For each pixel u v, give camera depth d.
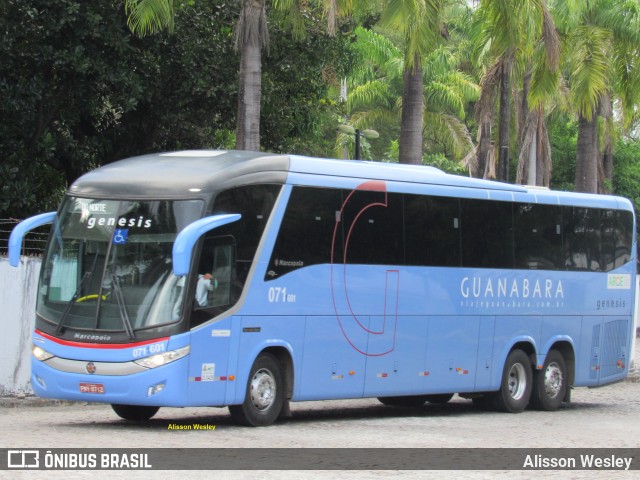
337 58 33.91
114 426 17.09
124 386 15.88
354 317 18.95
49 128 29.30
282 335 17.62
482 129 47.34
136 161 17.66
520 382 22.98
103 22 27.42
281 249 17.62
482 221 21.91
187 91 29.92
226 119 31.55
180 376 15.94
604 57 44.19
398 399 24.03
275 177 17.62
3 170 26.89
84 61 26.72
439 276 20.81
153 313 15.98
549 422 20.69
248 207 17.09
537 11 31.33
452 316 21.12
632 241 26.08
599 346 25.05
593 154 47.59
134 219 16.44
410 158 32.31
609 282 25.31
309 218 18.16
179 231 16.20
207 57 30.00
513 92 49.88
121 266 16.30
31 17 26.08
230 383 16.72
